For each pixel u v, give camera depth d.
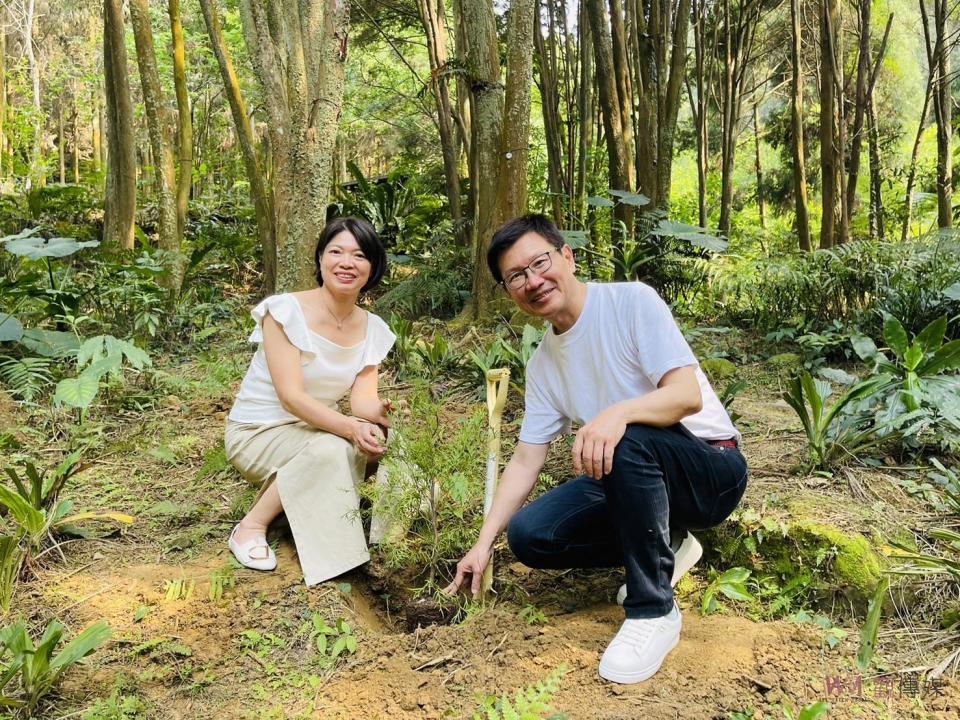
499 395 2.37
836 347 4.21
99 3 15.87
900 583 2.04
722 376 4.05
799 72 6.05
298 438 2.50
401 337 4.39
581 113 7.75
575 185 8.59
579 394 2.03
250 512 2.48
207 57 13.35
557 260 1.92
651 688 1.74
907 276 4.25
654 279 5.80
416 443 2.33
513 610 2.13
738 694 1.72
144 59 6.18
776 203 11.98
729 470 1.92
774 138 11.72
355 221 2.49
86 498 2.92
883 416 2.72
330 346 2.53
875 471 2.62
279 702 1.83
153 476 3.17
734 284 5.50
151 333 5.12
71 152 19.25
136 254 6.22
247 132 6.48
